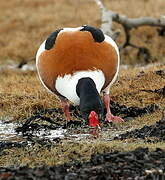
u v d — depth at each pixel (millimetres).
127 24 36594
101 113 15820
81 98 15914
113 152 14266
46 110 21500
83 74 17141
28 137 17984
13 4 53094
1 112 22250
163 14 44219
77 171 13133
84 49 17484
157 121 18297
